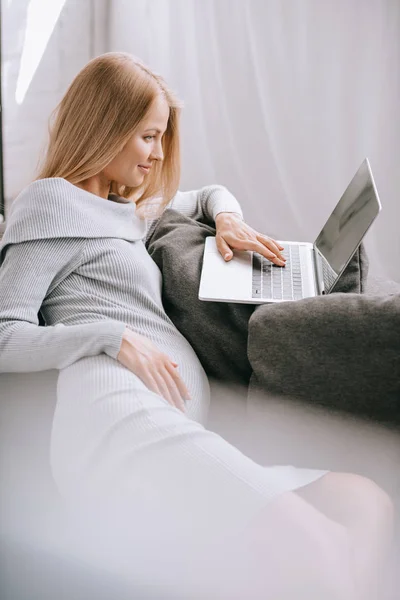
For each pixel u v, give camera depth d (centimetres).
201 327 133
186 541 94
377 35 236
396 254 248
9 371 118
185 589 93
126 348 113
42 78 256
